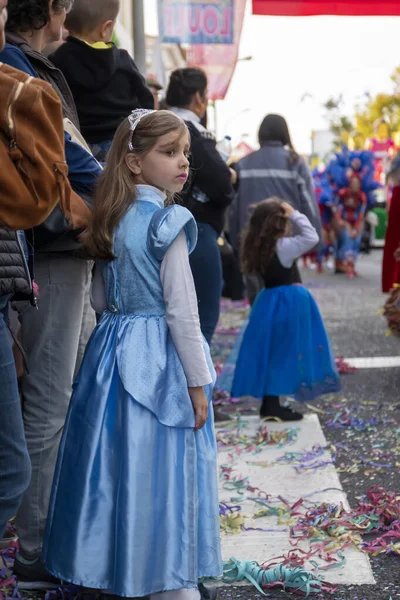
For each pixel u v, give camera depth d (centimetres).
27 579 339
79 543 289
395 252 671
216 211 545
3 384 270
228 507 413
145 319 304
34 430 340
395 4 734
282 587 337
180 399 298
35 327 339
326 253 1872
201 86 568
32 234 313
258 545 375
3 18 259
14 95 256
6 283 268
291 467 479
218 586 340
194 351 297
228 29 808
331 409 610
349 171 1686
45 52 468
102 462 295
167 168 308
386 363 770
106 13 420
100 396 299
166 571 287
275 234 566
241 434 547
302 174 724
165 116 309
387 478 456
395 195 705
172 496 292
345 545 369
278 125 721
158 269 302
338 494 434
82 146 343
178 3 803
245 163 734
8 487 277
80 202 317
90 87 415
